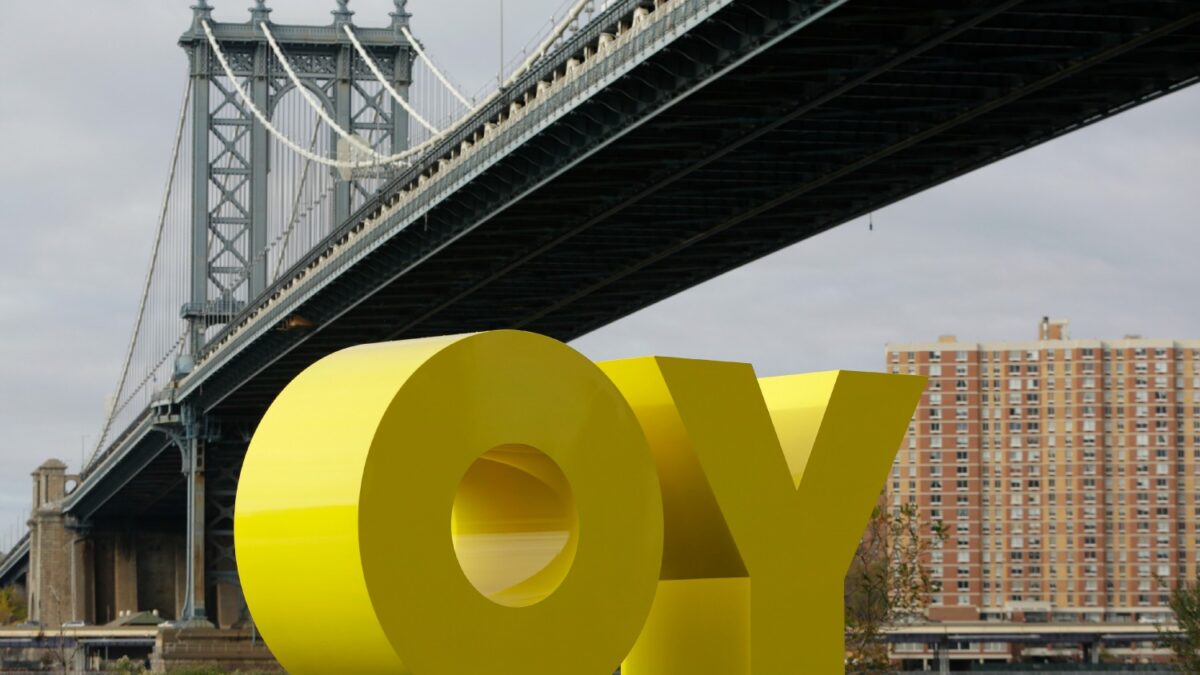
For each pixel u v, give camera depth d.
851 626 46.69
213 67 113.06
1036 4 39.50
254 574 16.02
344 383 16.14
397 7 110.44
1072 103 48.06
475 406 16.28
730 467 18.86
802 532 19.53
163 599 158.12
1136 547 154.75
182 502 145.50
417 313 76.56
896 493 156.88
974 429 156.75
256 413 103.31
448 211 62.03
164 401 102.25
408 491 15.69
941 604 154.38
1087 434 155.88
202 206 111.75
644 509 17.59
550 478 17.36
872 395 20.58
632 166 53.09
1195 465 155.12
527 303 73.94
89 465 141.12
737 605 19.17
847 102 46.94
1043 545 155.12
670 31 43.19
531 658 16.47
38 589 155.00
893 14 39.91
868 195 56.44
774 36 40.94
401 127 108.44
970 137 50.19
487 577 17.42
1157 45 42.41
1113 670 111.00
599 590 17.14
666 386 18.41
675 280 70.31
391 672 15.59
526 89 53.38
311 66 110.38
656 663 20.05
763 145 50.56
